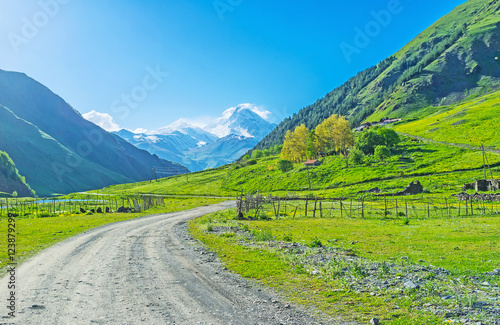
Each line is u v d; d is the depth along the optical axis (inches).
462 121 7249.0
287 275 559.8
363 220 1598.2
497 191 2878.9
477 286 464.1
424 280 498.3
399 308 389.7
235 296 451.5
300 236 1081.4
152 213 2534.5
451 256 677.9
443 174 4370.1
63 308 396.2
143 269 620.1
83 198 6058.1
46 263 674.2
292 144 6924.2
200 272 596.1
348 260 654.5
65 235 1157.7
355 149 5684.1
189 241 1010.1
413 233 1053.2
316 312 384.5
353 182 4795.8
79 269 618.8
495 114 7111.2
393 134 6230.3
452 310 372.5
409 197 3063.5
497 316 349.4
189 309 396.8
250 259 698.8
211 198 5187.0
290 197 2903.5
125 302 421.4
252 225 1493.6
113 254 783.1
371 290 462.6
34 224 1566.2
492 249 733.3
